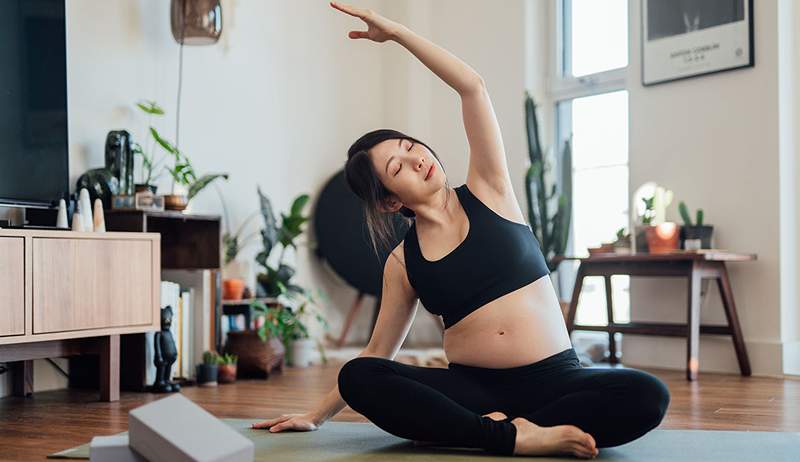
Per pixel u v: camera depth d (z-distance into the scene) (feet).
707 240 12.00
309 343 13.46
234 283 12.49
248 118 14.02
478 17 15.89
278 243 14.46
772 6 11.80
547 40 15.48
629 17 13.37
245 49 14.02
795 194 11.96
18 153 9.67
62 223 9.59
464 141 16.01
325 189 15.24
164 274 11.60
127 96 11.90
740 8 12.07
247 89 14.02
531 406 5.62
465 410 5.48
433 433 5.49
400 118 16.43
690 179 12.64
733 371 12.11
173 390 10.43
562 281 15.17
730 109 12.23
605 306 14.56
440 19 16.39
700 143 12.53
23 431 7.36
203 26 12.00
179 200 11.18
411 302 6.12
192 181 12.77
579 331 13.98
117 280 9.73
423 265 5.83
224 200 13.50
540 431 5.34
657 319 13.00
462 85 5.75
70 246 9.16
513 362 5.64
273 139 14.48
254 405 8.98
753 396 9.39
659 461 5.41
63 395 10.17
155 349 10.46
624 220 14.52
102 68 11.54
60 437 7.02
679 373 12.06
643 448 5.92
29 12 9.90
